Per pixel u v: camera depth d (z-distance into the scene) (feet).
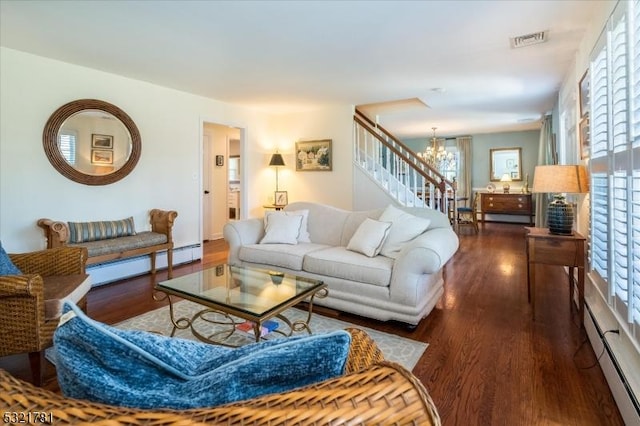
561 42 9.59
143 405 1.78
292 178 19.02
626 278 5.43
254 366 2.00
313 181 18.42
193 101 15.15
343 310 8.89
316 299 9.18
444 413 5.19
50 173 10.94
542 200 19.35
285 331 8.04
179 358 2.30
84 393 1.83
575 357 6.80
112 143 12.35
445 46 9.84
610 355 5.74
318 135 18.20
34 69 10.46
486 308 9.50
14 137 10.16
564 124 13.62
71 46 9.75
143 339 2.20
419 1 7.38
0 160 9.93
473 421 5.02
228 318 8.29
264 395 1.86
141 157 13.29
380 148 18.39
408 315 8.01
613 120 5.99
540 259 8.84
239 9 7.66
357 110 19.02
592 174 7.54
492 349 7.14
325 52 10.24
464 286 11.50
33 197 10.59
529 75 12.61
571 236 8.58
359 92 14.83
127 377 1.97
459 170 29.99
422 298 8.22
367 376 1.83
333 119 17.75
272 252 10.16
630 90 5.07
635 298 5.14
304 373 2.04
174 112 14.39
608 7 6.61
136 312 9.32
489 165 29.09
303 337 2.19
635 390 4.65
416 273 7.95
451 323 8.51
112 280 12.25
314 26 8.51
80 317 2.05
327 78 12.84
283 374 2.02
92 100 11.66
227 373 1.99
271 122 19.39
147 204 13.58
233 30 8.71
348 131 17.38
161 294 10.73
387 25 8.48
